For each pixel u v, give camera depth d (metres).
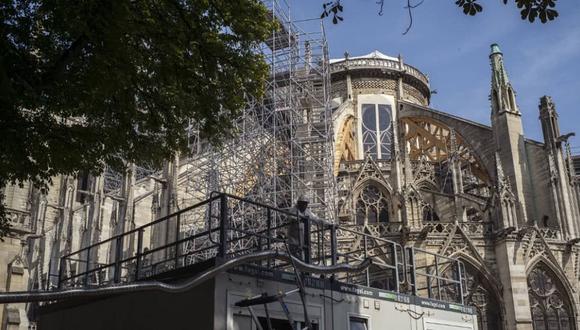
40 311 17.98
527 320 41.19
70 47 15.73
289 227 15.77
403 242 43.03
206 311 12.90
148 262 36.22
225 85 19.38
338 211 49.91
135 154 18.84
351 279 22.83
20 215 36.44
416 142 64.75
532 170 50.19
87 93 16.20
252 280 13.75
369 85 67.56
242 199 14.46
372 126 65.75
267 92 50.81
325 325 15.09
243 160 48.78
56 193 57.06
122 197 50.34
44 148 16.27
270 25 20.22
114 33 14.90
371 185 53.75
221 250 13.21
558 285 43.91
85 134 17.06
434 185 56.12
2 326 37.00
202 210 47.81
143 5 16.59
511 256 42.59
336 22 14.16
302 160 48.75
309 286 15.09
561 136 49.12
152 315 14.18
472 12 12.77
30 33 15.88
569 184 48.94
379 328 16.44
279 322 14.25
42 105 15.50
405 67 69.50
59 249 50.56
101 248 50.06
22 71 15.03
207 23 18.58
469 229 44.41
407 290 21.88
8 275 35.31
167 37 17.42
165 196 48.19
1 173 16.00
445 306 18.69
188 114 18.80
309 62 55.00
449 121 58.56
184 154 20.19
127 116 17.92
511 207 44.00
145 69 17.95
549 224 47.72
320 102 52.38
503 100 51.91
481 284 43.22
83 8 14.72
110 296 15.52
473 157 55.88
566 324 42.91
